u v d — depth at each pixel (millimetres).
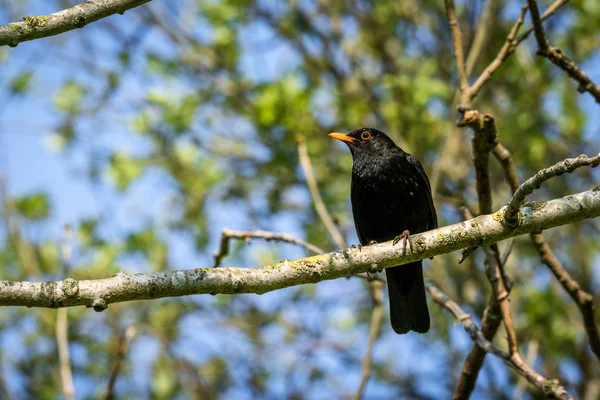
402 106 14406
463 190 13977
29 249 13703
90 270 13789
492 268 8062
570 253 14188
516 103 14922
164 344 13953
